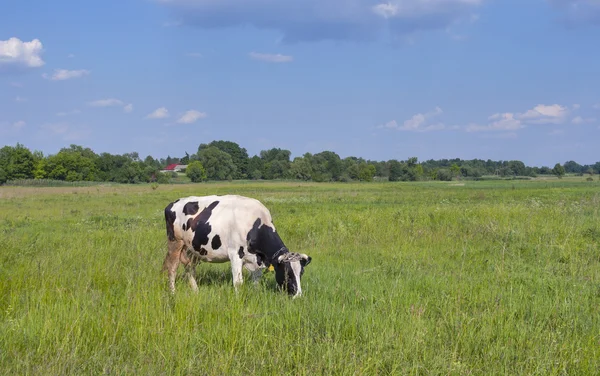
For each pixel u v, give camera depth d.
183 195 48.47
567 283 9.03
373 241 14.26
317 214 20.58
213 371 5.32
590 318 6.99
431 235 14.60
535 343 6.09
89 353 5.89
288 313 6.98
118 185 95.75
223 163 142.62
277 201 36.19
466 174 167.25
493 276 9.59
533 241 13.42
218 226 8.84
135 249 12.20
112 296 7.84
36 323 6.47
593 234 13.74
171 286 9.06
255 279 8.92
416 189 66.31
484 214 18.02
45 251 11.73
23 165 106.31
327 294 8.15
